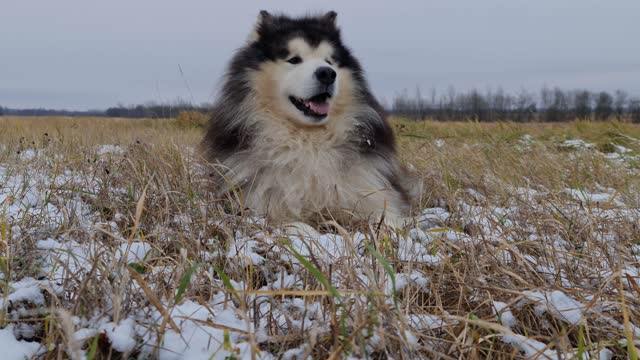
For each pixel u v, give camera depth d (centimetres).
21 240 111
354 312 93
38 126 306
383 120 158
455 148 250
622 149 311
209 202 131
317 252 113
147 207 132
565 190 171
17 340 92
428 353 91
